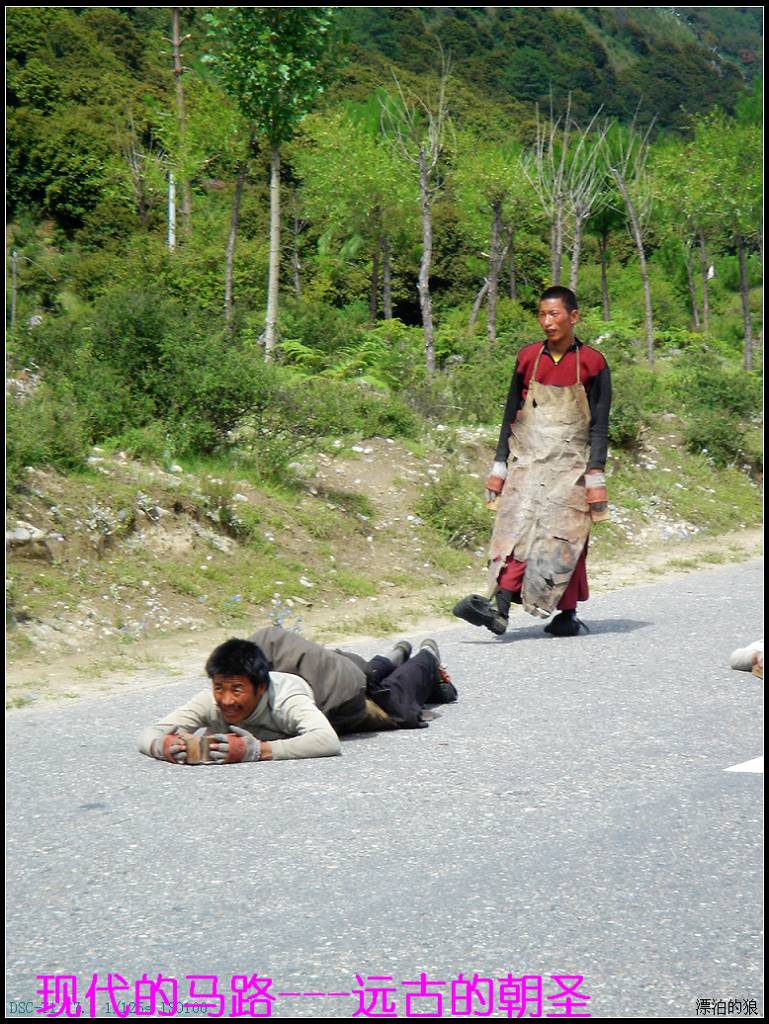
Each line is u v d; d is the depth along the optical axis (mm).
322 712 11758
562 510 17484
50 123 90062
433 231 95312
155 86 126250
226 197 77500
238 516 22938
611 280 112438
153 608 19266
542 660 16141
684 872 8227
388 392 34594
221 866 8453
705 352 74250
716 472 35938
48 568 19078
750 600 20953
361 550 24250
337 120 71250
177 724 11602
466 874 8195
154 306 25781
